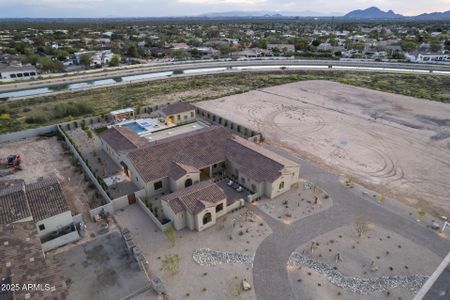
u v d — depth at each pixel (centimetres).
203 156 4553
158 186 4181
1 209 3203
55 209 3384
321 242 3300
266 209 3850
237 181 4462
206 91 9425
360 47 17500
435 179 4522
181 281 2844
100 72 12812
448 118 6925
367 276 2884
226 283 2820
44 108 7906
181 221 3475
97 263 3062
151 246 3269
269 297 2681
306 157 5188
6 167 4897
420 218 3675
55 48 16562
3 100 8738
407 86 9919
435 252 3167
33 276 2536
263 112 7388
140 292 2742
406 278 2858
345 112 7369
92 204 3981
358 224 3538
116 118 6825
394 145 5625
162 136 5966
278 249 3209
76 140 5872
